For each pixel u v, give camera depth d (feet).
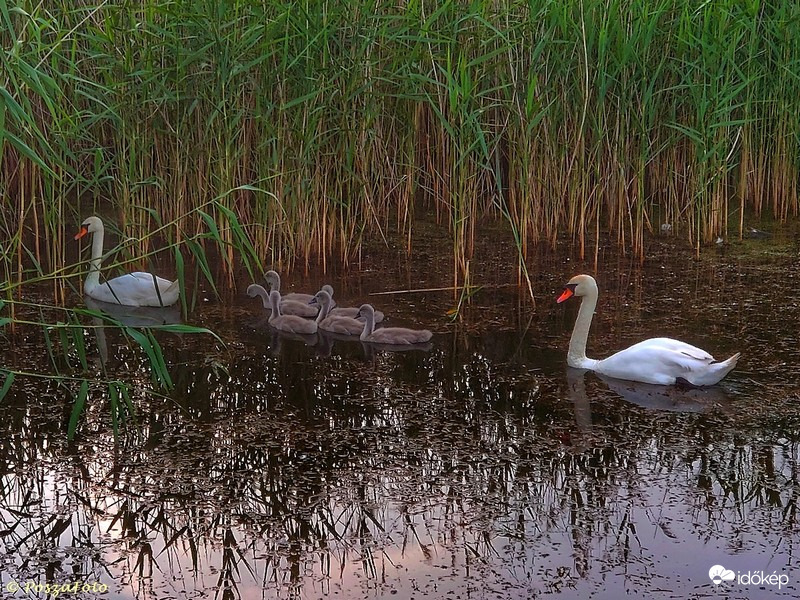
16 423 26.07
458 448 25.03
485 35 40.96
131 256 39.93
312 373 29.96
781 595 19.13
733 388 28.68
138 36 36.81
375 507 22.31
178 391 28.37
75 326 23.39
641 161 42.57
